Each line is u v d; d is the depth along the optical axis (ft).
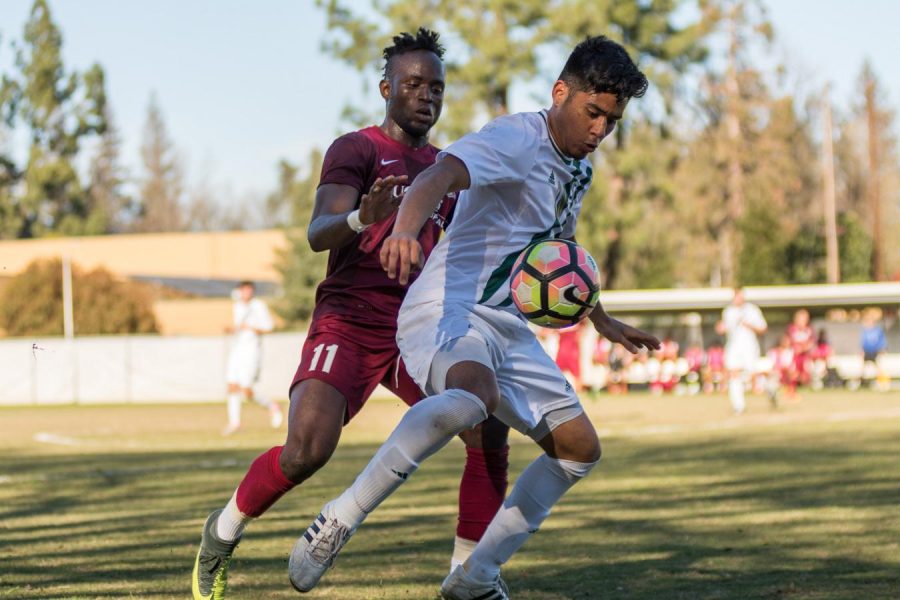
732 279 241.96
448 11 188.75
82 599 22.16
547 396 19.84
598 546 28.86
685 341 161.48
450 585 20.66
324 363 21.20
